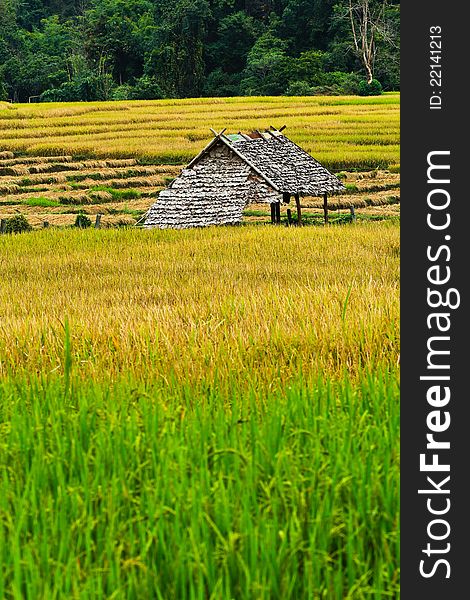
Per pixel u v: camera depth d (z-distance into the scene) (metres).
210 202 34.69
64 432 6.25
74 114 85.62
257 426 6.13
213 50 128.50
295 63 113.31
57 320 11.95
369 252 24.12
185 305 13.72
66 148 61.69
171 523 4.69
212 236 29.23
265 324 10.76
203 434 5.98
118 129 72.94
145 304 15.04
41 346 10.54
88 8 162.38
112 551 4.42
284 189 34.69
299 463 5.39
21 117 82.75
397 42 118.25
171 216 34.75
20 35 142.25
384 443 5.73
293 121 73.94
